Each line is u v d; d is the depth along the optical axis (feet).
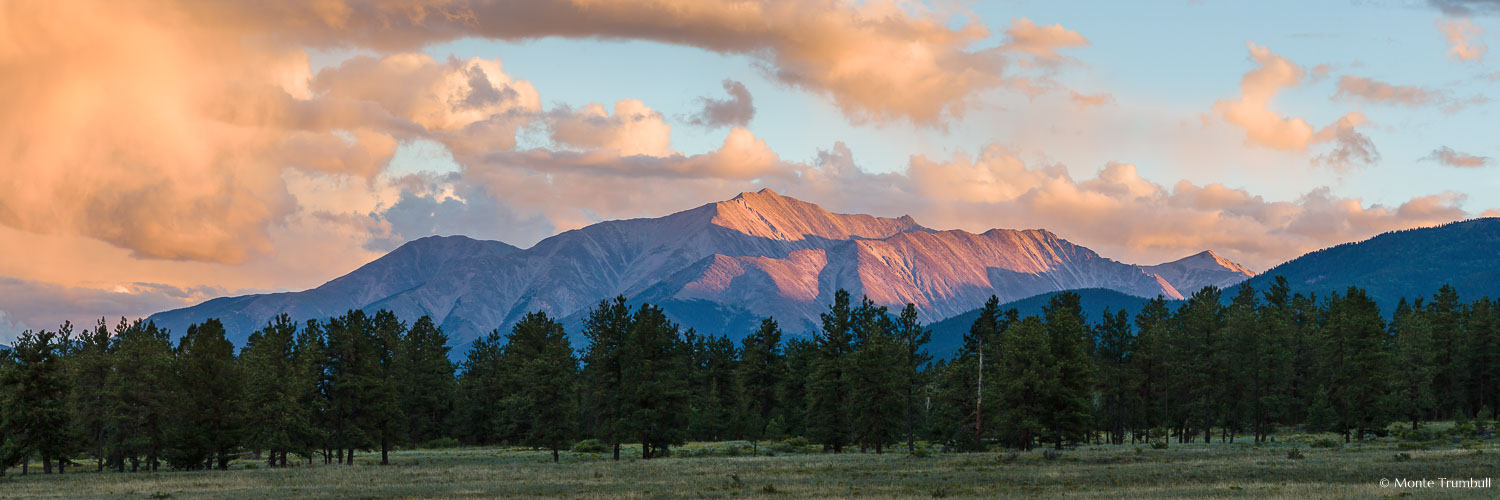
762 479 220.02
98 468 332.39
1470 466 196.13
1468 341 425.28
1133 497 169.48
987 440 326.44
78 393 330.95
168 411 313.73
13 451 285.23
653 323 349.00
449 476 246.06
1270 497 160.35
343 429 323.16
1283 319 437.58
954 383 340.18
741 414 456.45
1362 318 346.74
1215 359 362.33
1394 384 349.82
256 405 325.01
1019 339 318.24
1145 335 374.22
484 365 490.49
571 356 412.36
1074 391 307.37
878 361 343.26
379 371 336.08
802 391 443.32
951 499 180.14
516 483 223.71
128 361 317.63
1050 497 174.70
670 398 338.75
